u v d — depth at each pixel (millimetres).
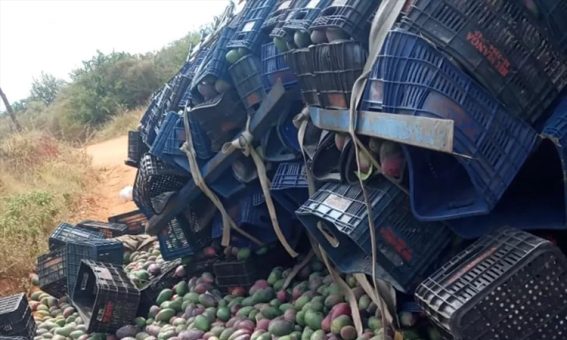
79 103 18141
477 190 1938
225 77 3334
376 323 2613
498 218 2150
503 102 2002
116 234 5383
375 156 2340
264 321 3059
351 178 2535
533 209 2121
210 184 3592
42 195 6941
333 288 2955
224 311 3391
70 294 4059
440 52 1979
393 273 2326
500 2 1973
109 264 3928
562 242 2197
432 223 2348
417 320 2445
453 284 1896
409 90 2029
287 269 3541
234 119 3385
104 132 14516
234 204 3674
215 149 3553
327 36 2459
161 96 4676
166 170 3922
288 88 3029
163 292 3863
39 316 4125
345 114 2434
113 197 7969
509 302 1793
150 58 19562
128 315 3609
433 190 2209
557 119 1978
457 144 1911
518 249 1860
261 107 3156
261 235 3621
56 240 4605
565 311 1809
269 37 3203
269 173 3361
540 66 2029
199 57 4160
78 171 8797
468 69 1965
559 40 2049
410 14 2057
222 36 3367
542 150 2107
